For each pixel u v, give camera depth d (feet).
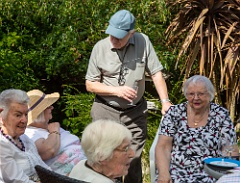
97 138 13.12
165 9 32.83
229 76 30.30
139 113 21.79
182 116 18.85
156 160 18.69
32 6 34.65
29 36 34.86
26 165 17.31
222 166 16.37
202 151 18.51
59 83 36.24
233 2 31.09
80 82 35.94
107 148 13.08
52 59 34.35
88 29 34.53
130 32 20.79
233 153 18.53
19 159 17.22
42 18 34.58
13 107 16.94
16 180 16.69
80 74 35.42
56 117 34.78
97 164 13.30
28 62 34.27
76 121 30.42
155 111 29.53
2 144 16.69
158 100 30.07
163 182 18.26
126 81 21.33
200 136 18.51
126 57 21.26
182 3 32.09
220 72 31.40
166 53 33.22
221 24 31.12
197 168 18.44
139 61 21.36
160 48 33.68
